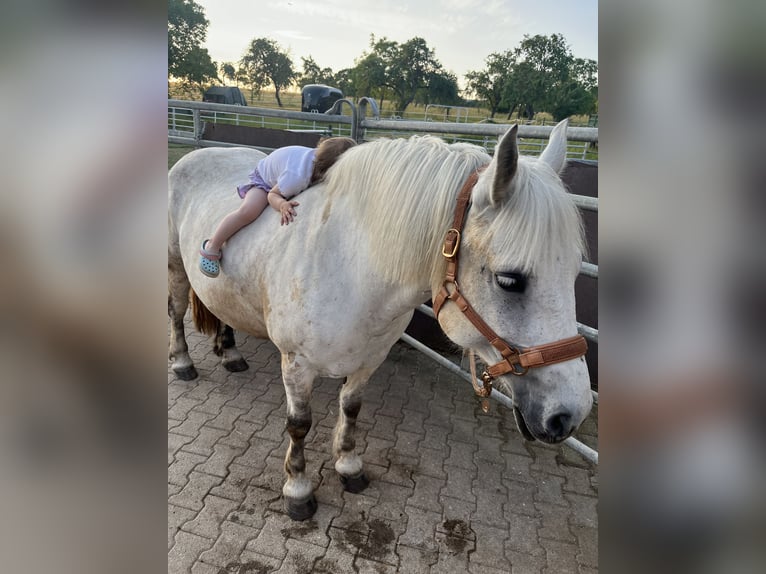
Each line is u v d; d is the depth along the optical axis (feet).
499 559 6.31
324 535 6.42
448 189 4.54
